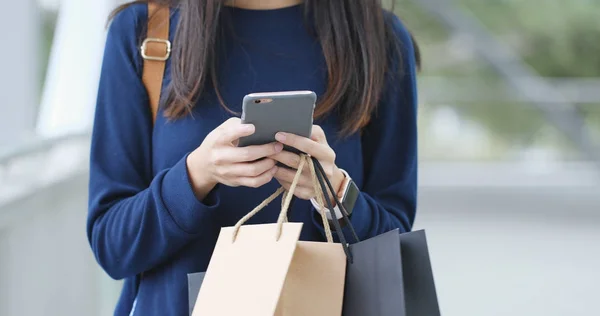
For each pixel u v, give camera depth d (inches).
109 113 106.7
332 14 107.0
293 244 87.0
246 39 107.7
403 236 91.6
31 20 204.8
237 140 90.5
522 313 306.8
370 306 88.0
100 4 239.9
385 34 113.0
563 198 605.3
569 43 953.5
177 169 97.6
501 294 333.4
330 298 89.4
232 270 88.4
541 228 487.5
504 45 927.7
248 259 88.3
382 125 113.7
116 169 106.3
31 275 162.2
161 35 106.3
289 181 94.4
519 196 608.7
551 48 957.2
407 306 90.6
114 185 105.4
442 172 658.8
